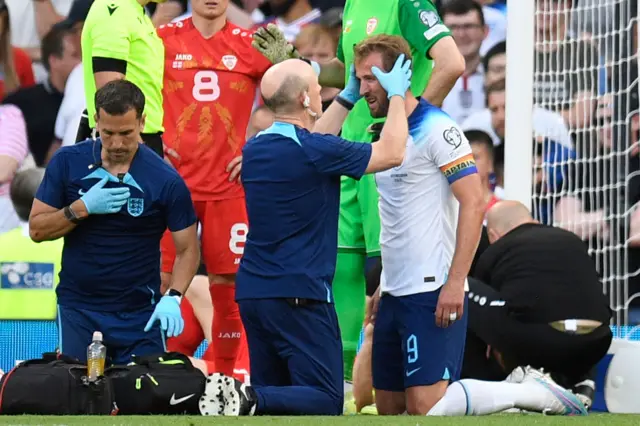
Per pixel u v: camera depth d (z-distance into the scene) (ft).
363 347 82.02
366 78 67.26
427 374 67.51
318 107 67.05
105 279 69.92
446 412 66.64
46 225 68.44
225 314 84.79
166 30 85.20
